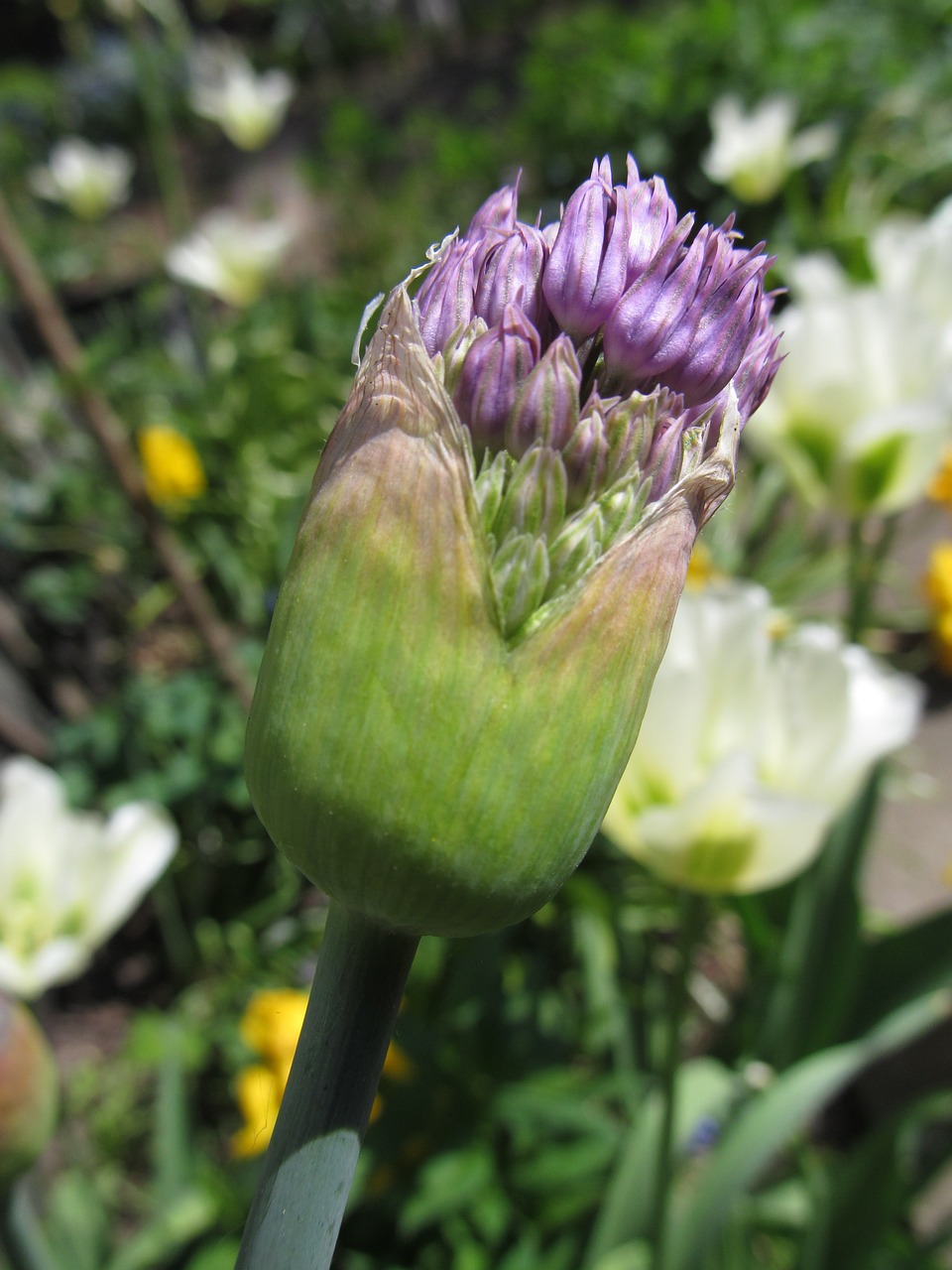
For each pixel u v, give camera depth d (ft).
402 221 3.90
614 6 5.79
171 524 2.39
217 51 5.64
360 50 6.63
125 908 1.15
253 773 0.32
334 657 0.30
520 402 0.30
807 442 1.11
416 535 0.30
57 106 4.76
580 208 0.31
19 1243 0.85
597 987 1.48
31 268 1.57
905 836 1.95
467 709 0.30
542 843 0.31
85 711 2.31
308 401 2.65
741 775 0.77
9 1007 0.75
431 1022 1.40
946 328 1.20
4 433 2.51
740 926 1.53
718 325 0.31
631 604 0.31
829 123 2.89
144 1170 1.69
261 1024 1.25
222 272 2.67
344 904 0.32
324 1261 0.34
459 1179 1.24
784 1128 1.05
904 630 2.21
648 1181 1.13
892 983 1.25
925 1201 1.49
